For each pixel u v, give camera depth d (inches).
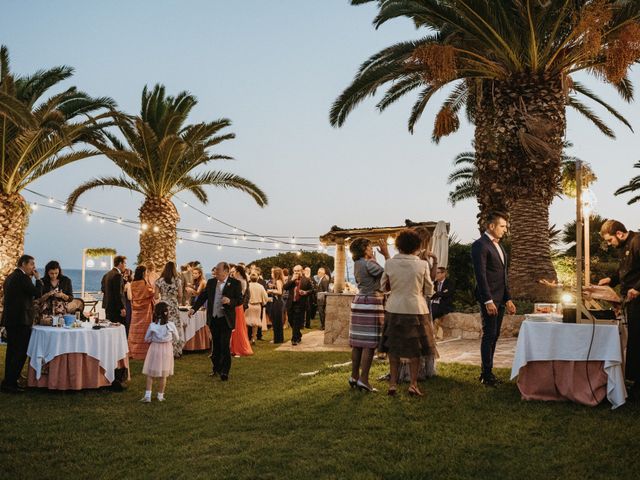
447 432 212.7
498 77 539.5
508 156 518.0
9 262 650.2
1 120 617.9
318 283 764.6
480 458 191.0
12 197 654.5
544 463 184.2
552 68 521.0
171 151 810.2
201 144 837.8
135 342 458.3
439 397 251.3
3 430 252.1
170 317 454.9
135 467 204.7
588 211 269.0
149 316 462.3
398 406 243.0
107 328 333.7
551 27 500.7
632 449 187.3
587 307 259.8
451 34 537.0
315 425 232.7
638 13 469.4
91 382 328.5
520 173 517.3
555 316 261.1
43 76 680.4
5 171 653.3
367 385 268.4
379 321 271.0
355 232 549.0
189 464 201.8
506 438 204.4
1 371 395.9
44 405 297.1
